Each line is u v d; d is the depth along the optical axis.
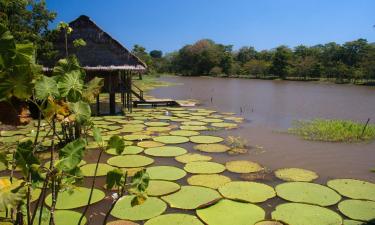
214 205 5.02
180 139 9.43
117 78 14.13
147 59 53.09
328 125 11.48
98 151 7.90
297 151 8.30
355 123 11.96
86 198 5.21
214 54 68.62
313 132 10.60
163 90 30.20
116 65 13.27
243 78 59.75
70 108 2.96
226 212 4.79
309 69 50.00
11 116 2.82
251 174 6.46
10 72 2.37
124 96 15.95
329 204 5.11
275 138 9.74
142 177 2.94
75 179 3.00
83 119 3.01
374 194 5.54
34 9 12.15
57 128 9.89
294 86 37.31
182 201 5.14
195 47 71.38
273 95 25.08
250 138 9.71
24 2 11.51
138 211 4.79
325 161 7.48
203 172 6.54
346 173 6.64
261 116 14.18
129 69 13.31
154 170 6.64
